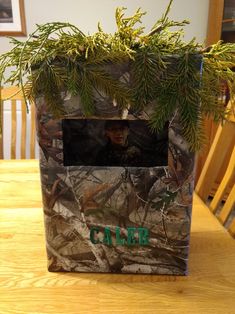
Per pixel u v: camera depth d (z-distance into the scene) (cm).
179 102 50
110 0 215
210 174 102
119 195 55
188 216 56
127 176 54
